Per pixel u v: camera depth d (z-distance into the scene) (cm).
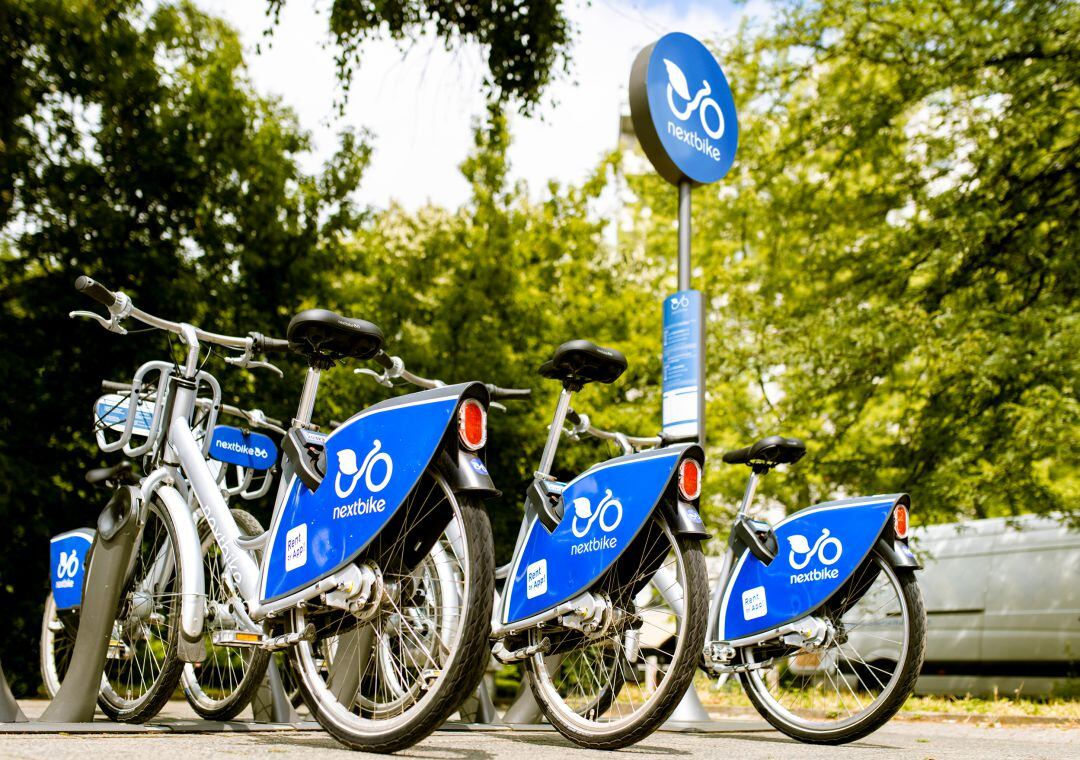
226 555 319
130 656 362
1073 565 910
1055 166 1081
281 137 1198
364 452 280
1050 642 909
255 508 890
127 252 999
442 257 1219
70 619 448
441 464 271
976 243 1034
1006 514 1122
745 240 1362
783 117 1262
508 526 1094
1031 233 1033
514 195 1256
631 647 329
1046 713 695
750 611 414
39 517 945
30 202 1024
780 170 1244
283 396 1022
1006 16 1047
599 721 327
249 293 1128
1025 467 931
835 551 393
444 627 288
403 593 286
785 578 405
